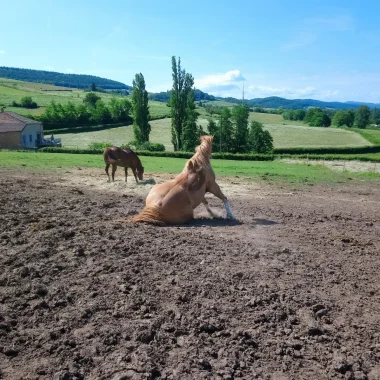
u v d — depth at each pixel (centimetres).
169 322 596
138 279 723
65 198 1495
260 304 659
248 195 1934
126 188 1906
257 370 505
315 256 924
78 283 705
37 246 868
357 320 635
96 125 9712
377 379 498
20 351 521
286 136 9662
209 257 846
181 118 6469
